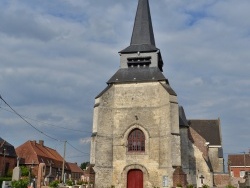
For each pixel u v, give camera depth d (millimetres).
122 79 30938
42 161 53219
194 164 31812
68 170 68375
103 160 28156
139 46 33438
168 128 27547
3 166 44219
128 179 28125
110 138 29125
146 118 29172
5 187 23141
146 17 35219
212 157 41781
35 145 57688
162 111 28688
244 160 55625
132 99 30016
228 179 37438
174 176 26000
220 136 43375
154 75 30703
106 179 27812
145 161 28000
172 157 26500
